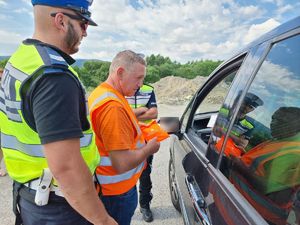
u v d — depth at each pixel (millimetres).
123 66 1733
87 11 1220
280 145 1139
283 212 993
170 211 3232
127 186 1876
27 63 1075
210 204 1494
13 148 1215
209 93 2486
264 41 1407
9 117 1142
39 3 1132
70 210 1286
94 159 1354
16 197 1355
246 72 1516
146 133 1933
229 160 1490
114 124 1613
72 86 1077
